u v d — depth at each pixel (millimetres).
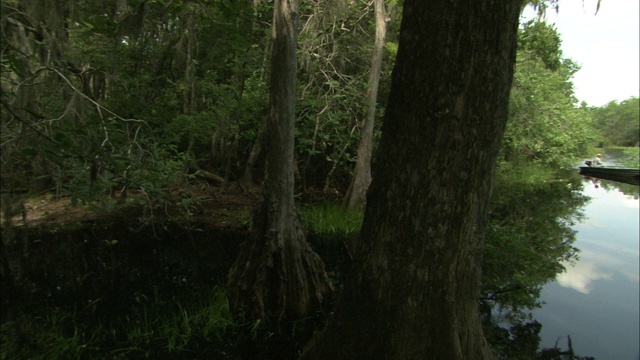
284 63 4617
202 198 9758
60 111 3340
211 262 6637
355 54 10578
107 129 3098
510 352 4152
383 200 2496
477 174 2354
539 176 16641
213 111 8812
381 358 2506
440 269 2422
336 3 8781
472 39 2195
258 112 9031
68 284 5605
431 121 2295
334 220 8477
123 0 4902
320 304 4855
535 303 5371
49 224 7270
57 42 3381
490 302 5434
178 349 4020
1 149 2824
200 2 3959
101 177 3348
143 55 9203
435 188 2330
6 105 2299
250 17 4160
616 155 33156
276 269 4691
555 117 17391
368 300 2564
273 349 4188
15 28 3096
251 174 10445
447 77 2236
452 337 2453
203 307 4754
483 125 2289
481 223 2494
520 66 15781
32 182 3951
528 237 8344
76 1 4723
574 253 7492
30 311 4660
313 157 11680
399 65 2416
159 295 5285
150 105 8633
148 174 3574
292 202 4914
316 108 9430
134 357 3865
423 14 2275
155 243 7375
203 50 9312
